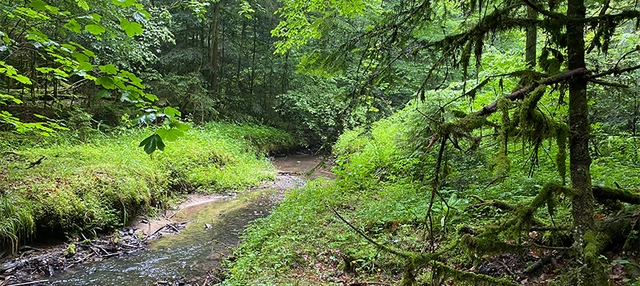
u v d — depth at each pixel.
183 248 7.04
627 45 5.56
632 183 4.48
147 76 16.33
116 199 8.03
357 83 4.14
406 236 5.26
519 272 3.74
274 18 21.08
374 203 6.88
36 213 6.64
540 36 6.94
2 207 6.21
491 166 2.12
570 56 2.35
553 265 3.65
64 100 13.62
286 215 7.38
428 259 2.45
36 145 9.77
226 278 5.55
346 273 5.01
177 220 8.88
